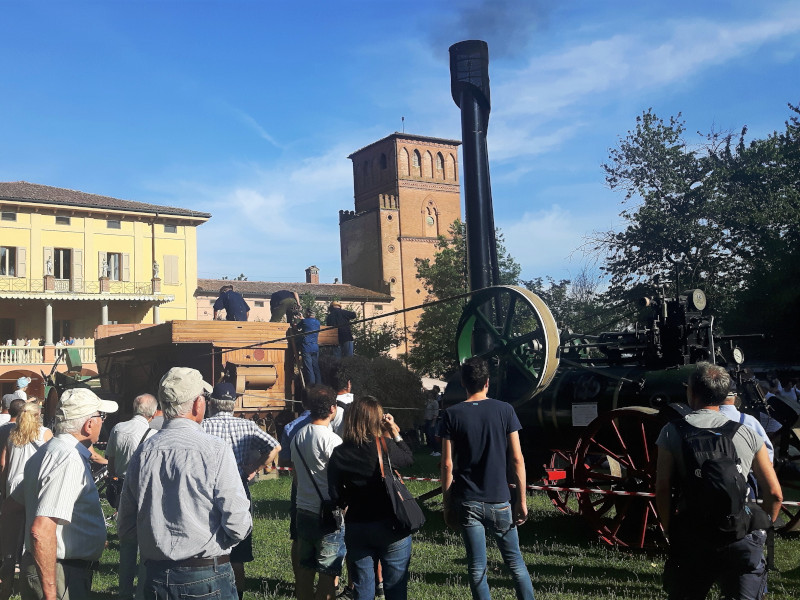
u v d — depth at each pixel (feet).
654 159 110.42
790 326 90.84
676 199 110.01
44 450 14.21
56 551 13.60
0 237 145.79
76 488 13.91
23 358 135.23
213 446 12.10
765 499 13.64
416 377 64.64
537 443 31.60
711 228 107.76
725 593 13.26
